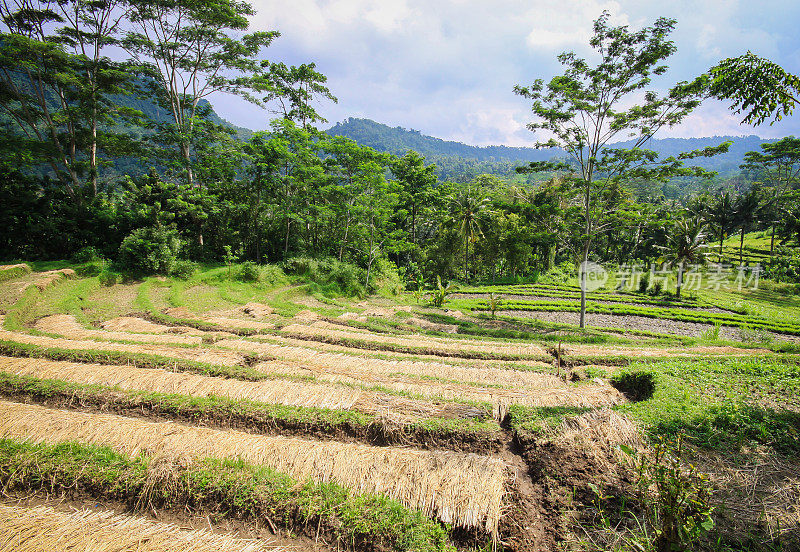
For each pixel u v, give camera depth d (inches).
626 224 964.0
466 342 576.4
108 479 200.7
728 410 258.2
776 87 283.1
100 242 914.1
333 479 205.2
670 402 280.7
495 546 175.8
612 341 701.9
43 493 201.5
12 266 714.8
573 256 1969.7
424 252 1715.1
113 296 721.0
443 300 1073.5
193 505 193.8
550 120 842.2
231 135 1177.4
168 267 867.4
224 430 253.9
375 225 1246.9
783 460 213.6
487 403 299.1
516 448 250.5
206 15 998.4
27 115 967.0
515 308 1166.3
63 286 704.4
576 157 896.3
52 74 911.7
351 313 768.3
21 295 607.8
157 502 196.1
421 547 167.6
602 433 237.0
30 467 207.8
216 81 1129.4
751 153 2150.6
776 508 178.7
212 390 307.4
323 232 1279.5
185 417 278.7
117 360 366.0
